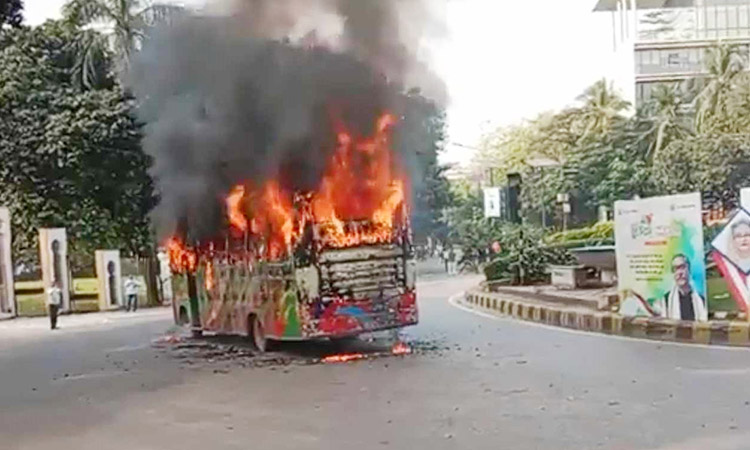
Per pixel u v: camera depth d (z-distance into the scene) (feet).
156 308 129.08
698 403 33.81
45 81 129.90
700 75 218.59
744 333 52.03
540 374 43.01
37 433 35.17
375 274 55.31
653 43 281.95
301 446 29.78
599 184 212.64
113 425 35.88
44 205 130.62
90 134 125.18
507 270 103.81
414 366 48.26
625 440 28.27
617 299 68.95
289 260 54.95
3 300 118.32
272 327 57.47
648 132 207.82
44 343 78.95
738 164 169.68
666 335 56.90
